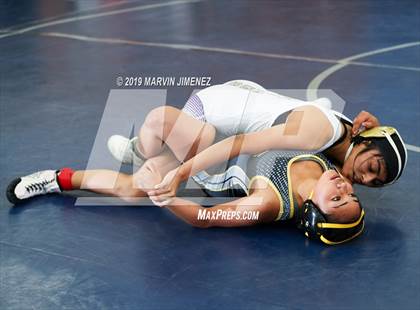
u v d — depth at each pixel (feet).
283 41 27.27
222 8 34.09
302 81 22.03
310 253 12.01
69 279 11.28
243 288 10.94
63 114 19.16
